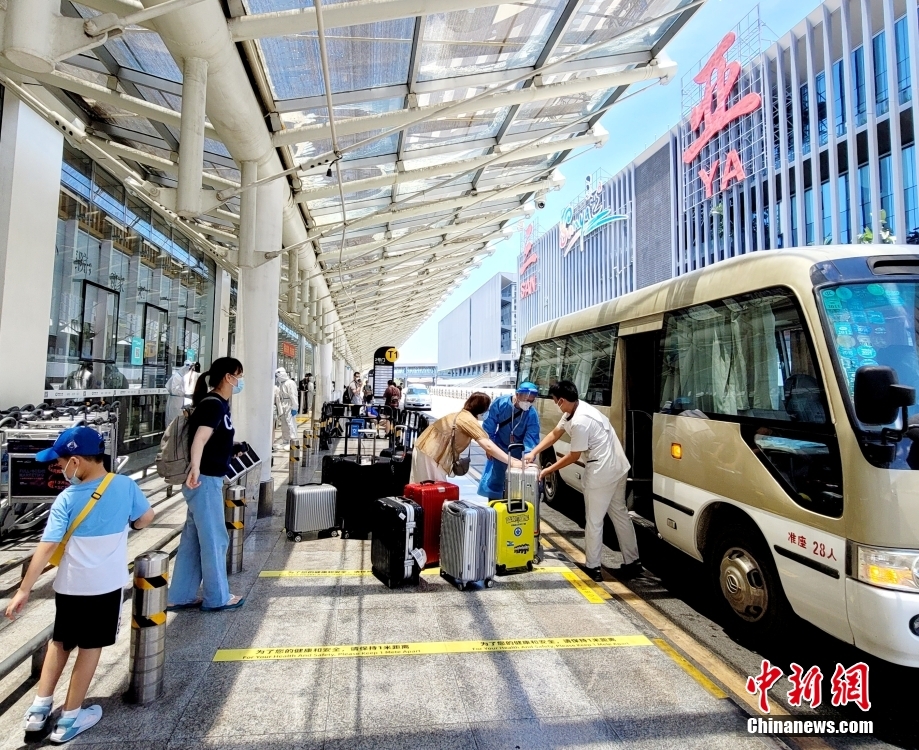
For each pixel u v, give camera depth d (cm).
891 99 3741
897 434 311
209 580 421
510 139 915
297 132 655
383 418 1052
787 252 409
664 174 6444
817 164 4312
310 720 292
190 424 416
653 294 610
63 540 272
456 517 489
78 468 280
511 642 388
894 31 3741
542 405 930
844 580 314
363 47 566
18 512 591
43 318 638
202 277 1312
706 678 348
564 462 545
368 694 319
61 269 722
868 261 367
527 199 1283
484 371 12425
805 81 4509
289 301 1115
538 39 620
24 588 259
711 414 464
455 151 891
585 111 880
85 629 270
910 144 3650
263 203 699
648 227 6744
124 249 907
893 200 3719
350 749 271
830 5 4197
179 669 340
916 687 346
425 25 543
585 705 314
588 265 8294
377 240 1374
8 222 583
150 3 389
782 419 381
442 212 1240
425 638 390
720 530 442
